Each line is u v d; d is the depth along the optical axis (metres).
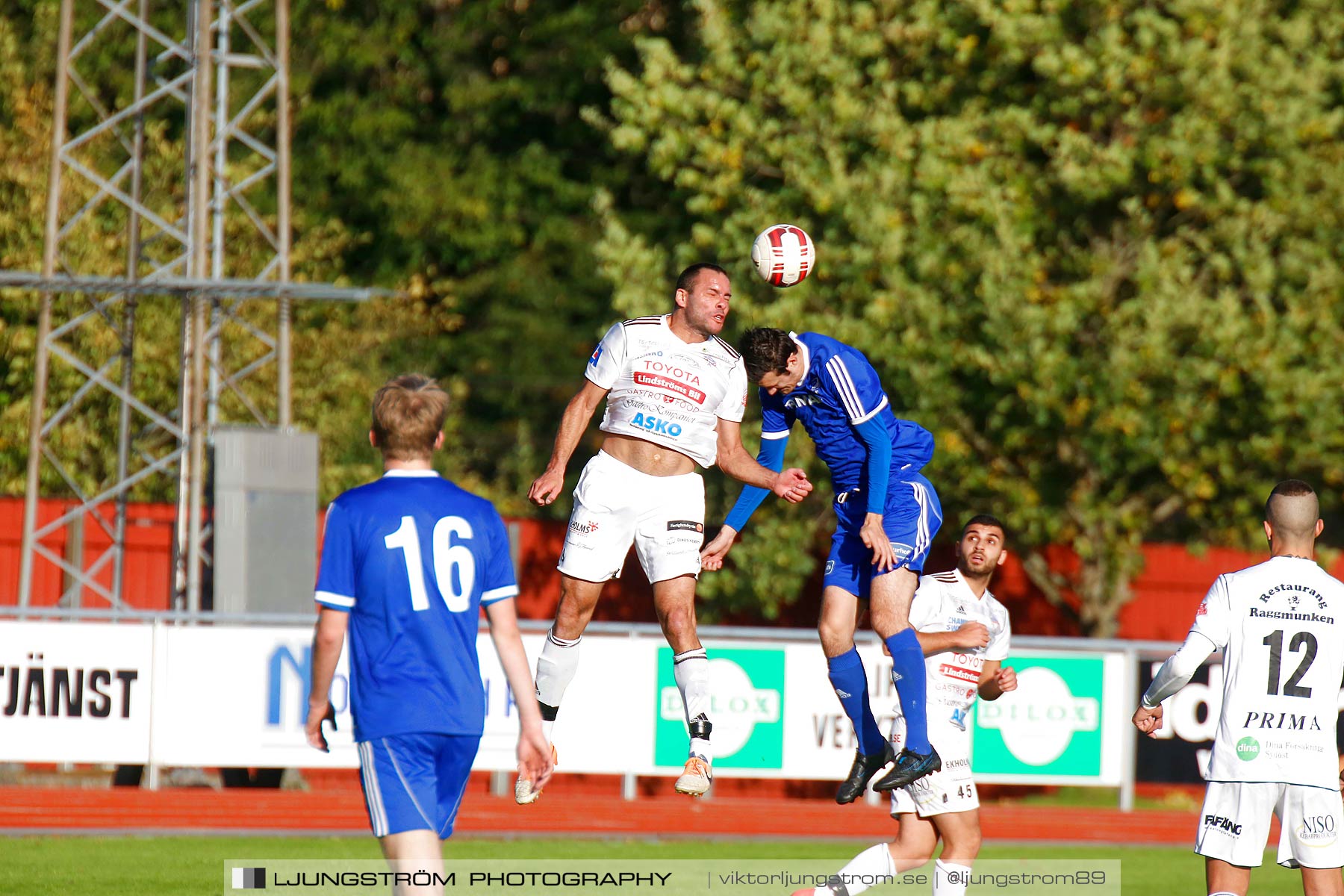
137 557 65.50
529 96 108.94
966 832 28.38
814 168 56.66
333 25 104.69
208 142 55.69
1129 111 55.69
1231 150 55.41
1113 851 43.25
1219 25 54.38
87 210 57.25
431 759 19.67
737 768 46.72
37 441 56.53
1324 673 23.12
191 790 46.31
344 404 85.69
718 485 63.97
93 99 59.94
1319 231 54.69
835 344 26.80
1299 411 53.16
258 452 52.16
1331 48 56.56
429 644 19.64
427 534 19.83
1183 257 55.94
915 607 29.77
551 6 111.12
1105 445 55.34
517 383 108.25
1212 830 23.30
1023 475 59.19
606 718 46.38
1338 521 83.81
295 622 45.84
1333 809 22.84
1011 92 57.44
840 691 28.33
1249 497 58.62
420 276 103.69
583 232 108.44
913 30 56.56
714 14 60.19
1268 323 53.19
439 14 112.06
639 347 26.19
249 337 79.00
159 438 67.25
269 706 45.44
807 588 66.19
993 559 29.84
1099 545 60.34
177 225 79.44
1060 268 59.03
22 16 97.31
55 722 44.22
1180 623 68.31
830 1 57.34
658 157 60.09
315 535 52.94
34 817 42.06
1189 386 53.41
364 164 104.81
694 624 26.83
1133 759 48.72
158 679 44.97
